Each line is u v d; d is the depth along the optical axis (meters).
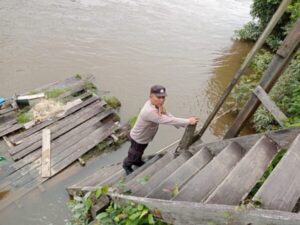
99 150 7.33
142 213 3.14
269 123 7.48
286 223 2.09
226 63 12.02
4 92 9.17
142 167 5.00
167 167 4.25
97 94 9.39
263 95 3.85
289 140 3.27
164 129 8.17
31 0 14.90
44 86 9.01
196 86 10.46
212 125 8.58
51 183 6.37
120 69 10.85
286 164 2.79
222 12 16.62
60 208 5.88
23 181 6.30
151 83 10.34
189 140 4.55
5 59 10.58
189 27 14.52
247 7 17.53
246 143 3.75
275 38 12.29
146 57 11.77
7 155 6.80
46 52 11.24
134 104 9.23
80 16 14.06
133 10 15.40
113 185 4.46
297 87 6.01
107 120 8.18
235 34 14.31
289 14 11.28
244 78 10.31
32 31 12.40
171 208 2.92
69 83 9.27
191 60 11.96
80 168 6.84
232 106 9.31
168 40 13.18
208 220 2.63
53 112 7.98
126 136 7.76
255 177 3.06
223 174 3.46
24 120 7.65
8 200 5.92
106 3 15.71
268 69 3.79
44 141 7.18
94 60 11.17
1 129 7.33
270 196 2.55
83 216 3.86
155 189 3.54
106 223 3.38
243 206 2.36
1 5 14.05
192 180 3.33
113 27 13.54
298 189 2.63
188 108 9.35
